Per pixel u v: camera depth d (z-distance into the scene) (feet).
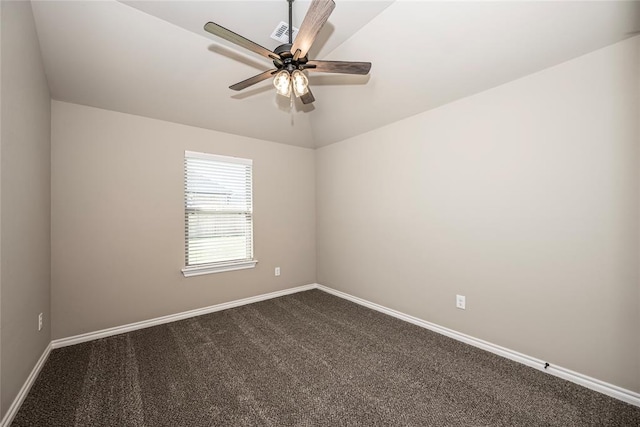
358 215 11.25
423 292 8.83
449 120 8.03
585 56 5.57
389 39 7.06
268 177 12.01
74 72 7.20
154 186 9.20
